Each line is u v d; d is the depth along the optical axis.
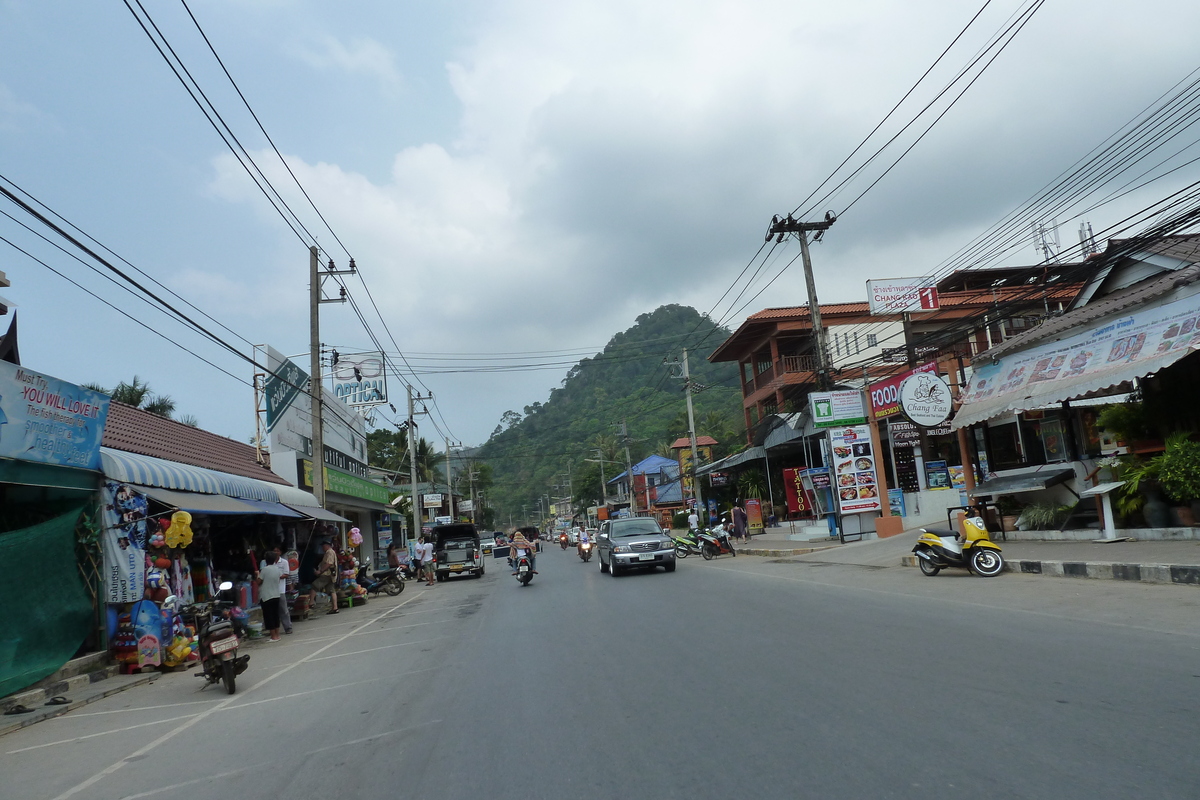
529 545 23.02
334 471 31.44
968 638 8.24
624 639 10.40
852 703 6.02
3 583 10.12
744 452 38.78
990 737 4.93
